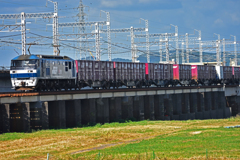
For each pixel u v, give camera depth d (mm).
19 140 62094
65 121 85062
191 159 41969
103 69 102188
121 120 99312
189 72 138750
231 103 161375
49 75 80875
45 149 54531
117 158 44750
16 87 77812
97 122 97375
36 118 76188
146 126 83750
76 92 84000
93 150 53062
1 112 77625
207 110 146500
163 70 126250
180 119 130250
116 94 100375
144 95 114375
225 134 61781
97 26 125438
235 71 165500
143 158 43812
